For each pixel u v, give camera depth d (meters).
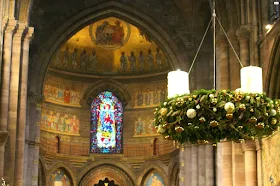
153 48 47.22
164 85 46.84
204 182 37.56
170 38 41.09
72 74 47.34
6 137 26.17
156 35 41.34
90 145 47.31
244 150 28.89
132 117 47.78
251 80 16.17
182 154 39.50
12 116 28.69
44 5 40.88
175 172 44.31
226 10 32.41
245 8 30.09
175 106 16.44
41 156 43.88
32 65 40.09
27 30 30.52
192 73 40.28
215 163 37.41
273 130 16.94
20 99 29.84
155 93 47.31
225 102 16.17
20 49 29.59
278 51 26.84
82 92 47.75
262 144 28.14
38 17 40.72
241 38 30.08
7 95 27.64
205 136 16.77
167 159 45.34
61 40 40.94
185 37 41.03
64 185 46.00
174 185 44.69
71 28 41.09
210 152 37.56
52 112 46.03
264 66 28.38
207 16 40.66
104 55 48.31
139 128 47.44
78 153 46.75
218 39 32.53
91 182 46.88
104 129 47.78
